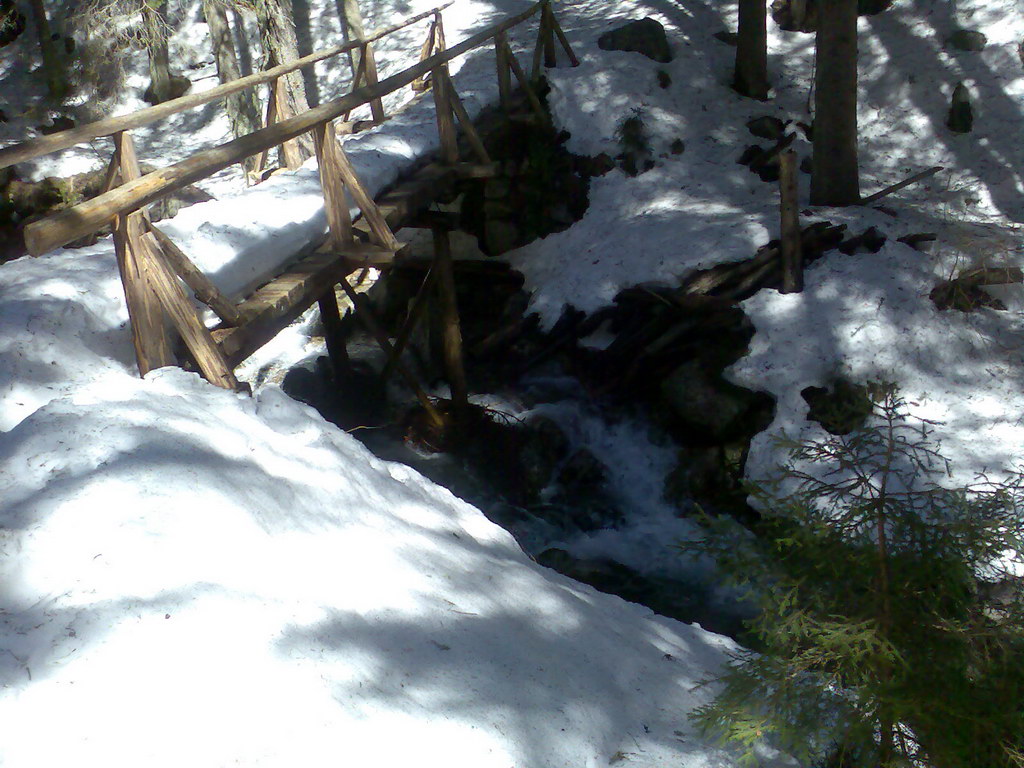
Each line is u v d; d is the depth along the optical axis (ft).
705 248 28.40
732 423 24.41
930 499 9.02
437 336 32.30
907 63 37.93
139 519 8.71
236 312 14.76
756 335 25.39
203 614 7.89
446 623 9.48
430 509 12.50
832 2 28.48
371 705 7.74
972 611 8.65
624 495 25.48
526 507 25.44
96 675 7.06
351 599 9.17
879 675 8.43
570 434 27.17
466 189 31.96
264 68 40.86
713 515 23.97
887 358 24.25
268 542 9.39
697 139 35.40
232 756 6.77
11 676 7.02
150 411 10.85
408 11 50.14
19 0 52.37
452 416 28.32
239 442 11.00
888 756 8.44
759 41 37.17
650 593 21.80
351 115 39.65
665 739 9.17
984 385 23.53
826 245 27.20
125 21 48.78
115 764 6.46
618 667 10.28
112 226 12.63
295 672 7.72
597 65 37.14
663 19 42.19
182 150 45.52
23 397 12.35
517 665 9.25
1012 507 8.86
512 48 39.96
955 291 25.11
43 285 14.89
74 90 47.50
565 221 33.71
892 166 35.24
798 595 9.02
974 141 34.86
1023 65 36.22
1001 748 7.93
